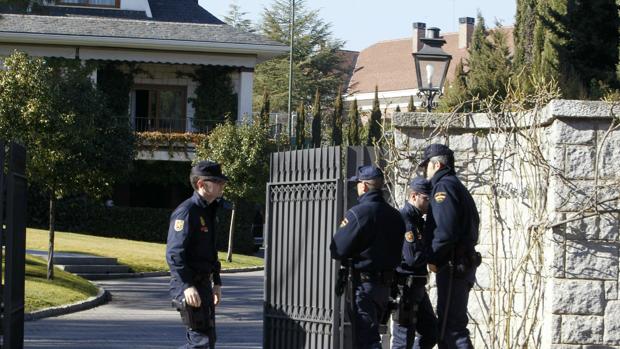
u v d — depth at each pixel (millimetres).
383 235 11398
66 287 28812
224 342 20219
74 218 51906
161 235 53469
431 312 12547
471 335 13617
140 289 33469
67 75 31297
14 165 12320
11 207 12164
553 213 12250
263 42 55344
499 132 13367
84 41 53250
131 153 32594
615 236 12203
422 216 12500
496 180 13492
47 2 34031
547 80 31219
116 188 55625
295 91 105688
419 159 13977
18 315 12875
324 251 12898
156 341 19766
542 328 12562
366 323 11352
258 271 46031
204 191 11727
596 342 12188
